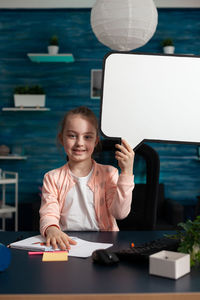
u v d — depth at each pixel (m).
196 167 3.79
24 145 3.79
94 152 1.47
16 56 3.76
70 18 3.75
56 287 0.62
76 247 0.92
